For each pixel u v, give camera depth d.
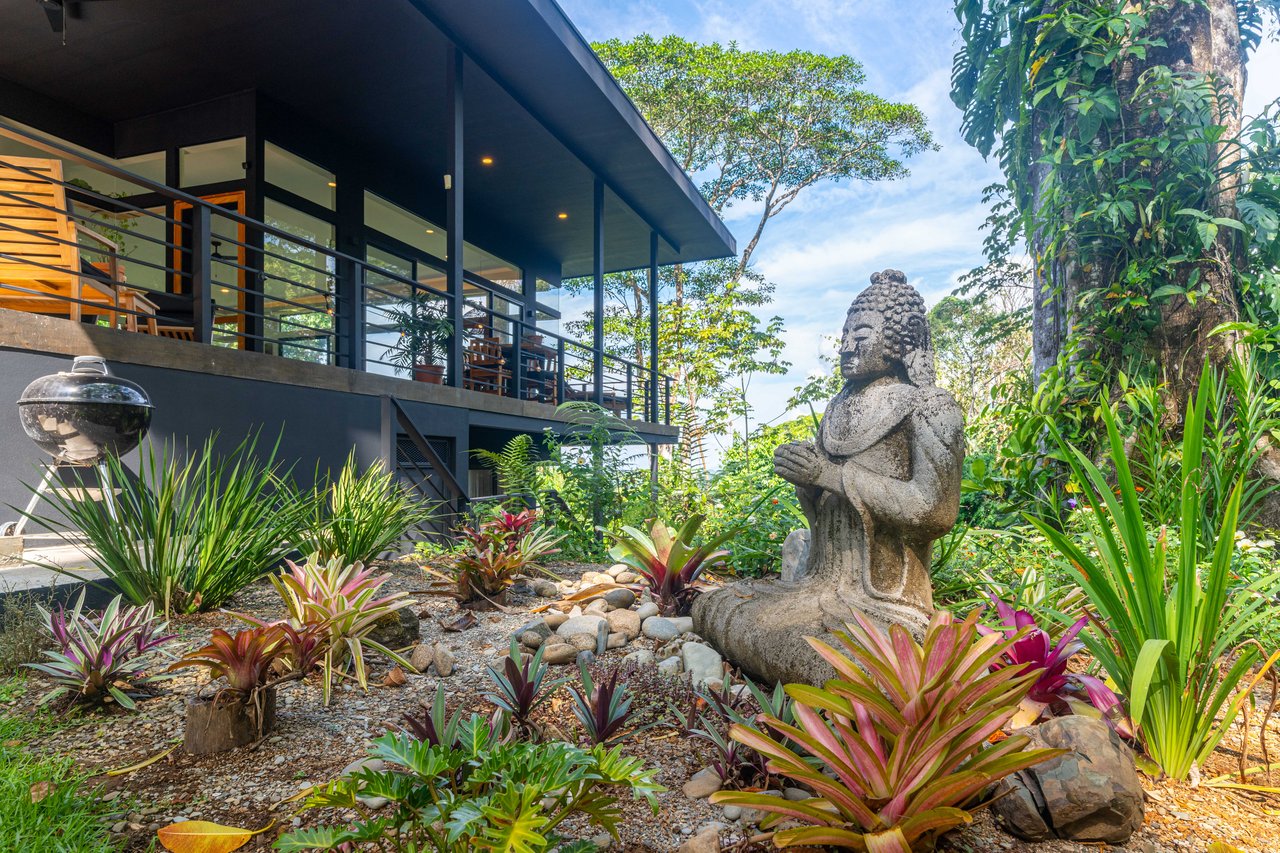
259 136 8.59
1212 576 2.07
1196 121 4.38
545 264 15.83
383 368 10.74
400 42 7.61
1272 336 4.07
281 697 2.68
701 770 2.14
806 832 1.53
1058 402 4.59
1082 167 4.69
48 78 8.04
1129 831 1.79
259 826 1.88
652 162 10.93
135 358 4.82
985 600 3.10
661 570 3.58
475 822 1.40
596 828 1.87
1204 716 2.18
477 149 10.41
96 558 3.58
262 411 5.69
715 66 21.52
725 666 2.89
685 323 20.05
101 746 2.33
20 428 4.38
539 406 9.77
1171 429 4.36
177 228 8.90
